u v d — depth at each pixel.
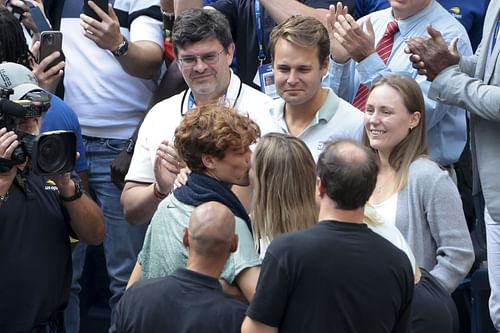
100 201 20.47
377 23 19.19
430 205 14.77
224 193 12.95
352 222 11.48
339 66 18.48
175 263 12.79
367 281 11.23
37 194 14.18
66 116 17.38
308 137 16.56
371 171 11.38
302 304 11.20
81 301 21.33
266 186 13.09
